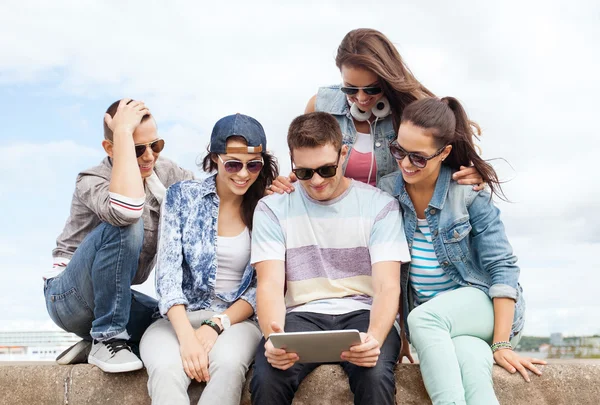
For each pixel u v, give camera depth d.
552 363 3.41
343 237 3.65
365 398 3.17
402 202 3.75
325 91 4.48
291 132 3.53
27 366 3.73
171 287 3.67
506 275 3.55
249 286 3.80
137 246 3.66
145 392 3.59
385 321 3.31
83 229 4.06
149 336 3.58
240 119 3.79
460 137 3.70
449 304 3.46
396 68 4.07
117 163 3.65
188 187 3.91
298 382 3.33
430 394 3.25
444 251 3.67
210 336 3.52
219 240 3.85
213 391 3.31
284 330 3.44
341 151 3.64
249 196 3.91
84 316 3.80
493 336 3.52
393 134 4.21
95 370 3.64
